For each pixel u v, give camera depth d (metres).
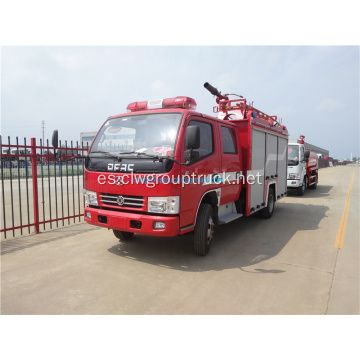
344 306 3.29
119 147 4.50
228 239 5.85
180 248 5.18
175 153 3.98
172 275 4.06
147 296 3.46
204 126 4.74
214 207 5.21
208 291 3.61
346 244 5.57
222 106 6.50
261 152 6.76
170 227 3.92
